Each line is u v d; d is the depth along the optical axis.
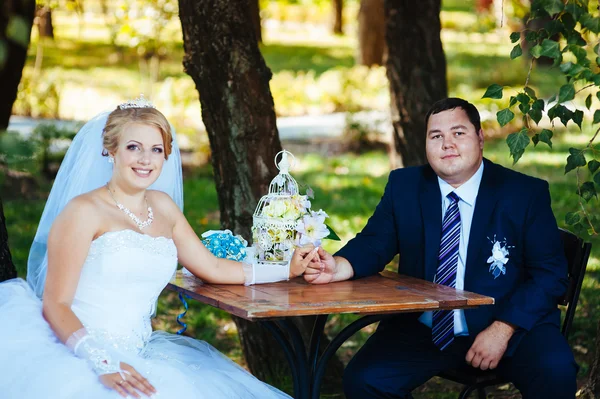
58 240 3.45
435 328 3.96
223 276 3.80
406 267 4.20
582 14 3.93
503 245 3.96
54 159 11.48
